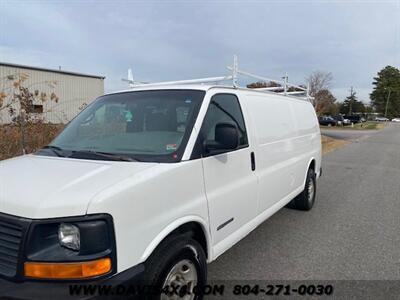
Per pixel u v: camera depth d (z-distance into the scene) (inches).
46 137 300.8
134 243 86.4
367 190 317.7
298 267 152.1
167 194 97.7
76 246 77.9
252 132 149.1
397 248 175.6
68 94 1138.7
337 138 1106.7
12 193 83.7
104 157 106.7
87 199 79.1
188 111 118.6
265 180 159.6
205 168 114.7
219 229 123.6
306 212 240.4
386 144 887.1
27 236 77.0
